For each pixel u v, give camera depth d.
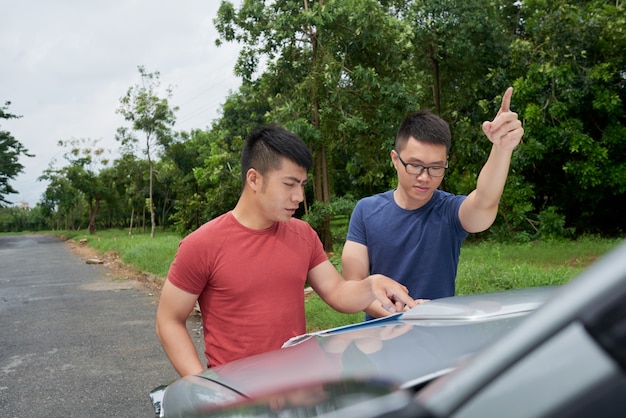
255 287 2.11
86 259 22.56
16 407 4.94
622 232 19.25
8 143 50.81
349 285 2.19
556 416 0.59
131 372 5.90
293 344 1.69
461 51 18.34
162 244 19.75
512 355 0.62
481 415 0.63
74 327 8.39
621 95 17.58
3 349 7.16
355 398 0.79
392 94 15.12
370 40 15.17
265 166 2.06
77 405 4.94
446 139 2.35
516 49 17.08
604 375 0.58
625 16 16.34
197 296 2.18
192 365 2.09
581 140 16.30
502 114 2.01
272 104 17.12
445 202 2.52
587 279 0.59
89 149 48.66
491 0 18.66
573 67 16.58
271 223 2.18
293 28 15.79
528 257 12.17
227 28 16.31
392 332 1.46
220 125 34.66
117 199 50.59
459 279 7.93
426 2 18.19
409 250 2.53
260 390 1.25
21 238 58.00
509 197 17.17
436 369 1.08
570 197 19.50
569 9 16.59
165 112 31.16
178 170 33.66
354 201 16.36
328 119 16.09
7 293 12.95
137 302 10.56
